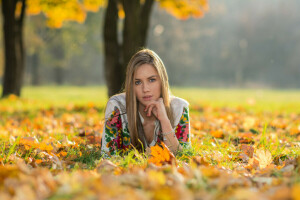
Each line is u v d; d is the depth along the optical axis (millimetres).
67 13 13906
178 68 55281
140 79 2975
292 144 3943
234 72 63094
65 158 3148
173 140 3002
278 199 1432
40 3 13523
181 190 1556
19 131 4707
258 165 2779
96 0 13438
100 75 66312
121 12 12828
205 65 64375
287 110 9953
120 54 10297
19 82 13914
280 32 59000
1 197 1501
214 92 30125
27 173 1974
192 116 7363
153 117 3148
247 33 59656
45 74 61781
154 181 1771
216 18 59219
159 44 49781
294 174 2109
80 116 7422
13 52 13617
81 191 1567
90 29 38438
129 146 3145
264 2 63500
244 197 1517
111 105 3141
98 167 2408
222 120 5957
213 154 3170
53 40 41781
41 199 1556
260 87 58938
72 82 59500
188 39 54875
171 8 13109
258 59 60500
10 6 13430
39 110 9195
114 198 1481
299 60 58094
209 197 1528
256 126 5484
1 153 3156
